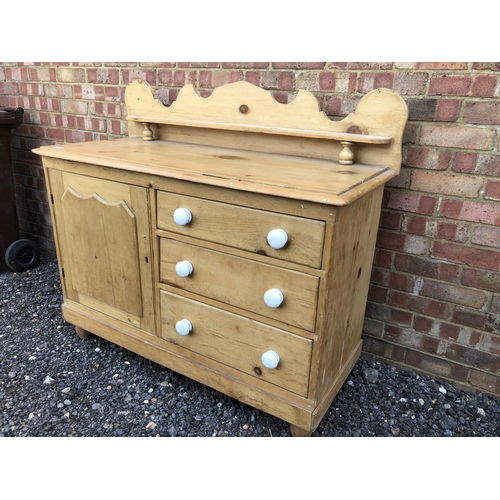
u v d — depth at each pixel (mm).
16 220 2688
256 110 1739
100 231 1660
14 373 1803
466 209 1565
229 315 1447
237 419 1597
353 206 1273
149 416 1600
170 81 2041
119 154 1622
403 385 1795
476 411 1662
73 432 1520
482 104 1445
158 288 1595
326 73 1675
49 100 2543
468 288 1652
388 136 1507
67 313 1975
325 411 1508
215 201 1335
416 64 1508
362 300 1706
